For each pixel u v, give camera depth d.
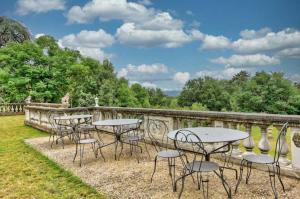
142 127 7.43
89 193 4.00
